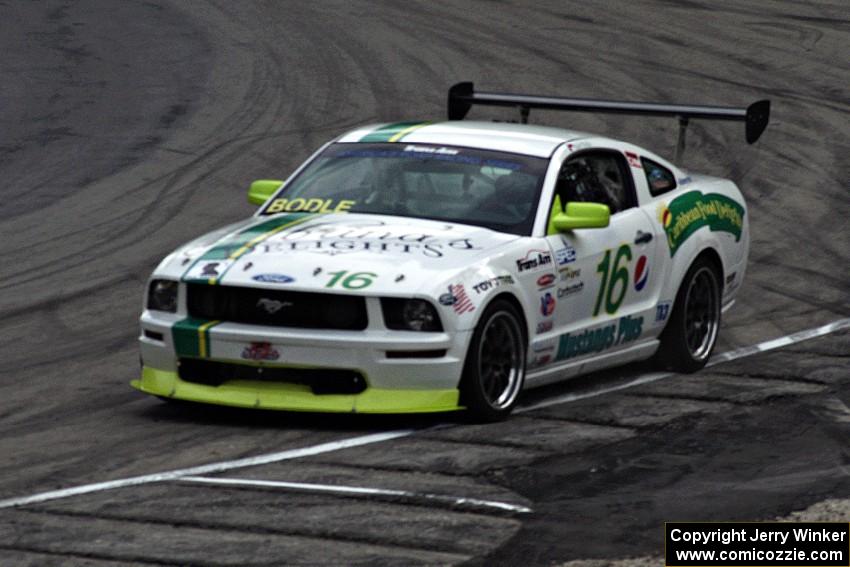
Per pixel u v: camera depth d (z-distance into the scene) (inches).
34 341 1579.7
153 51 3427.7
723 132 2785.4
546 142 1381.6
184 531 933.2
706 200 1515.7
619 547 912.9
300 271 1190.9
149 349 1233.4
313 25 3794.3
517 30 3767.2
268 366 1187.9
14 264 1962.4
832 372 1430.9
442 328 1175.0
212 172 2481.5
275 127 2785.4
